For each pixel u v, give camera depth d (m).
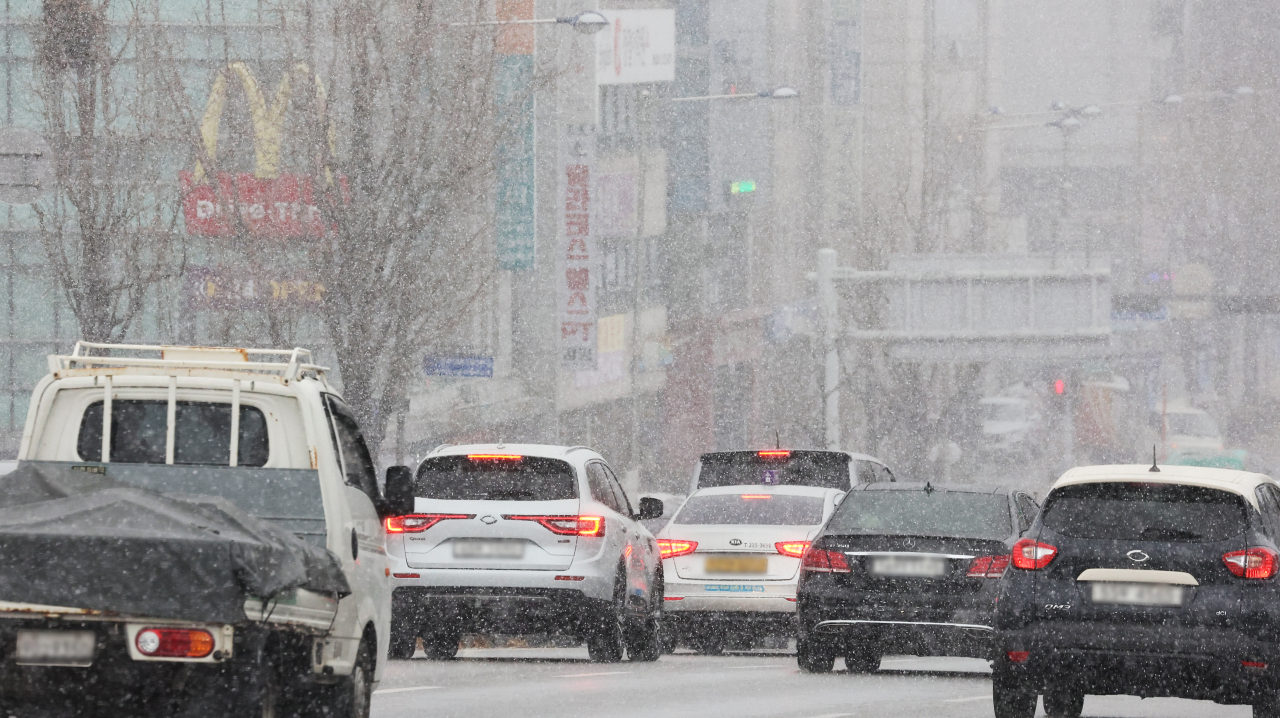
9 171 52.84
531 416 122.69
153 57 74.00
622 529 48.06
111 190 69.44
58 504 23.62
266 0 78.00
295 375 27.06
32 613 22.20
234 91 75.19
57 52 67.25
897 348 134.62
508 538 45.66
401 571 45.75
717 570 51.88
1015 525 45.25
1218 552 33.19
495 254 99.75
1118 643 33.12
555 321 124.62
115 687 23.42
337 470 26.75
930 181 175.50
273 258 75.06
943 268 134.88
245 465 27.12
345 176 73.69
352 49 73.38
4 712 23.66
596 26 83.38
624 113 151.25
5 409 100.12
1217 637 32.81
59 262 69.50
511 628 46.22
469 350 106.06
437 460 46.75
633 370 125.69
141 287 71.19
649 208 156.12
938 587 43.69
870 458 66.75
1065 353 132.38
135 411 27.61
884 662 52.28
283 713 26.47
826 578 44.53
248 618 22.59
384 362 77.06
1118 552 33.53
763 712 35.94
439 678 42.19
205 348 28.08
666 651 55.12
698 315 166.75
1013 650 33.75
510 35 98.50
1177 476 34.28
